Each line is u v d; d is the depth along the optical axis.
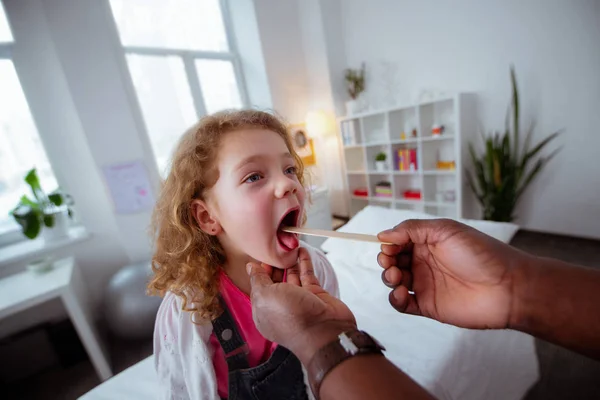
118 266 1.92
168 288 0.56
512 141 2.12
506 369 0.88
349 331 0.30
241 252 0.54
